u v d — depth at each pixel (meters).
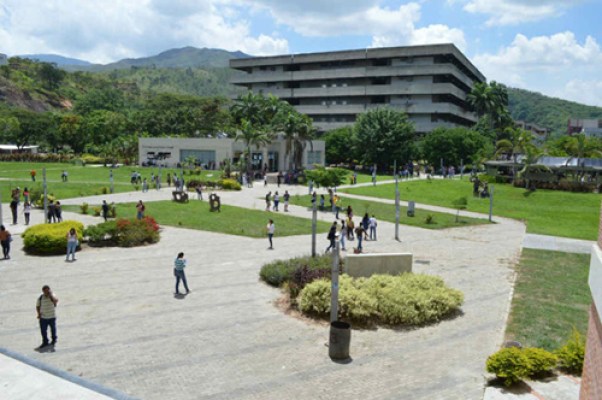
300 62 102.44
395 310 13.55
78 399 7.98
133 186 49.03
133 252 22.22
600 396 5.07
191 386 9.84
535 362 10.03
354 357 11.40
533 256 23.67
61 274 18.27
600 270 5.18
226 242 24.86
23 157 85.62
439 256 23.02
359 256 16.42
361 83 98.62
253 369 10.65
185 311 14.33
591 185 50.41
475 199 47.53
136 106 198.38
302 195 45.16
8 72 168.12
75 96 186.88
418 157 76.50
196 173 59.97
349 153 81.12
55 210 27.62
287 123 60.41
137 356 11.20
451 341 12.45
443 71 89.94
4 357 9.50
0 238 20.56
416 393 9.66
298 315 14.12
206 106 108.50
